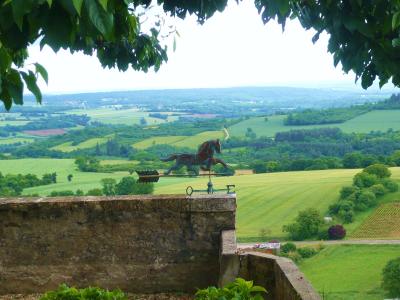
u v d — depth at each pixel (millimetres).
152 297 7555
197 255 7668
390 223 40781
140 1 6727
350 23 5434
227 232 7492
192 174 8117
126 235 7727
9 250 7816
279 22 5500
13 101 4082
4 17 3566
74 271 7770
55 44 3520
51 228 7785
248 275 6441
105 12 3371
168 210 7660
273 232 40219
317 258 33719
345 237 39344
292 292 4941
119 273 7734
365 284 26172
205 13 6164
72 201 7754
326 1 5516
